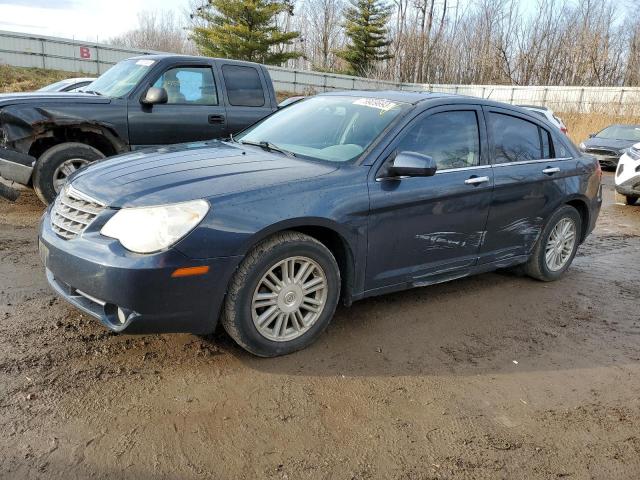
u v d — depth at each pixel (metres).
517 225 4.68
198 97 7.03
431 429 2.80
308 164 3.64
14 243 5.25
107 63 30.36
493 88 38.59
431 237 4.01
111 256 2.85
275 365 3.29
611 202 10.65
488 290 4.91
